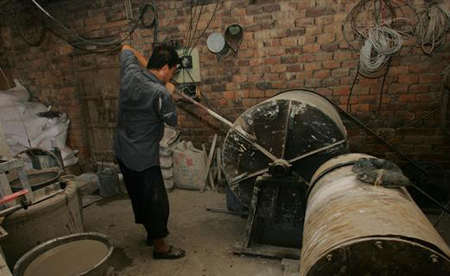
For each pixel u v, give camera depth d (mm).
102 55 3477
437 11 2301
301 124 1869
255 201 1994
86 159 3941
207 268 1980
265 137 1959
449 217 2365
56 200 1830
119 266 2051
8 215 1646
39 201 1786
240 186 2131
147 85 1841
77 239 1683
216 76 3100
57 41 3609
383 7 2438
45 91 3906
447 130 2506
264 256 2043
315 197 1286
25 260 1482
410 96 2564
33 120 3498
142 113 1879
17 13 3646
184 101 3248
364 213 968
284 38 2766
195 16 2996
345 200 1087
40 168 2223
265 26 2793
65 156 3666
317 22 2637
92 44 3469
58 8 3480
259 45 2861
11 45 3855
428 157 2641
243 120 1993
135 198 2158
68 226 1937
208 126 3291
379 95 2643
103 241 1669
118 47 3369
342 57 2650
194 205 2881
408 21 2408
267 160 2012
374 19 2480
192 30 3047
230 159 2094
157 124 1945
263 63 2898
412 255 834
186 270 1974
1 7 3680
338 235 921
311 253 970
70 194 1939
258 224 2125
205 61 3094
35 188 1812
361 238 862
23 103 3660
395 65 2531
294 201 1975
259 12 2779
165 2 3057
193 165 3125
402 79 2547
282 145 1925
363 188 1132
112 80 3523
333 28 2607
